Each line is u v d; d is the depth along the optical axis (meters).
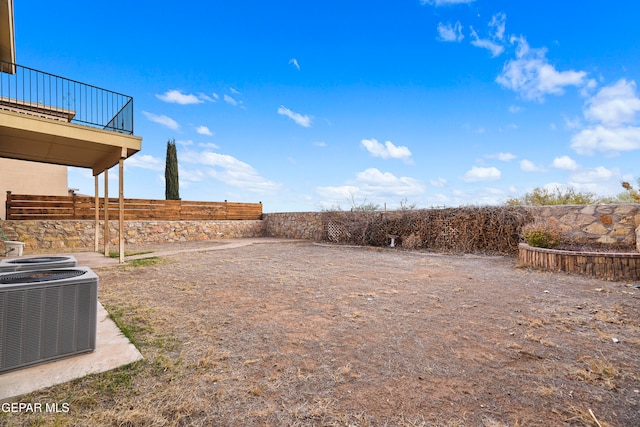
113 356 2.32
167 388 1.92
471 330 2.95
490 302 3.91
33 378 1.97
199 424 1.58
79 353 2.31
